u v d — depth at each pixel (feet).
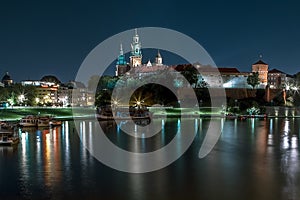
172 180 149.89
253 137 298.76
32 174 158.40
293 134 322.96
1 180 148.15
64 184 142.92
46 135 307.58
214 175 158.71
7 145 242.78
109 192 133.39
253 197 128.88
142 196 129.18
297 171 166.40
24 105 629.51
